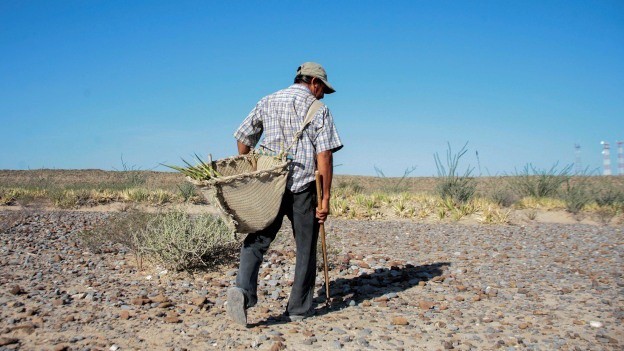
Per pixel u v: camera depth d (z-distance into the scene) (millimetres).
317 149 4559
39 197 17812
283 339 4215
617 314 4965
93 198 16953
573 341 4258
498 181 24453
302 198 4562
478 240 10391
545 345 4172
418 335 4398
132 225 7953
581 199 15758
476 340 4297
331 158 4605
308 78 4730
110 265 7145
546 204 16188
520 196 17453
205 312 5008
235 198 4250
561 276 6801
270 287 6125
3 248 8336
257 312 5082
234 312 4426
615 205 15875
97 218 12992
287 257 7941
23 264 7125
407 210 14867
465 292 5977
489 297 5738
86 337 4164
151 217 7996
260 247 4582
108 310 4953
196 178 4340
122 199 17234
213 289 5957
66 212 14539
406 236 10992
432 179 33562
